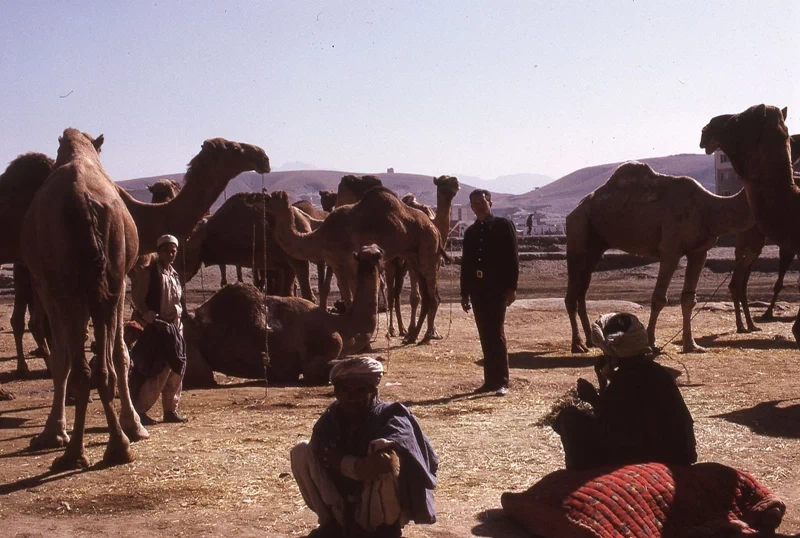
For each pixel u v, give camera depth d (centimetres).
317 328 1152
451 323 1852
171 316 905
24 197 934
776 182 993
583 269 1490
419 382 1140
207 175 992
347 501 525
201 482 675
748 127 998
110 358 737
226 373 1152
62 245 711
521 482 670
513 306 2203
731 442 784
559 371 1242
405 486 511
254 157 1005
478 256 1034
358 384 515
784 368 1205
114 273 741
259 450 772
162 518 593
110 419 729
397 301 1745
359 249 1489
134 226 786
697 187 1365
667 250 1371
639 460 570
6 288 3394
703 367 1221
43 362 1382
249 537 551
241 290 1159
